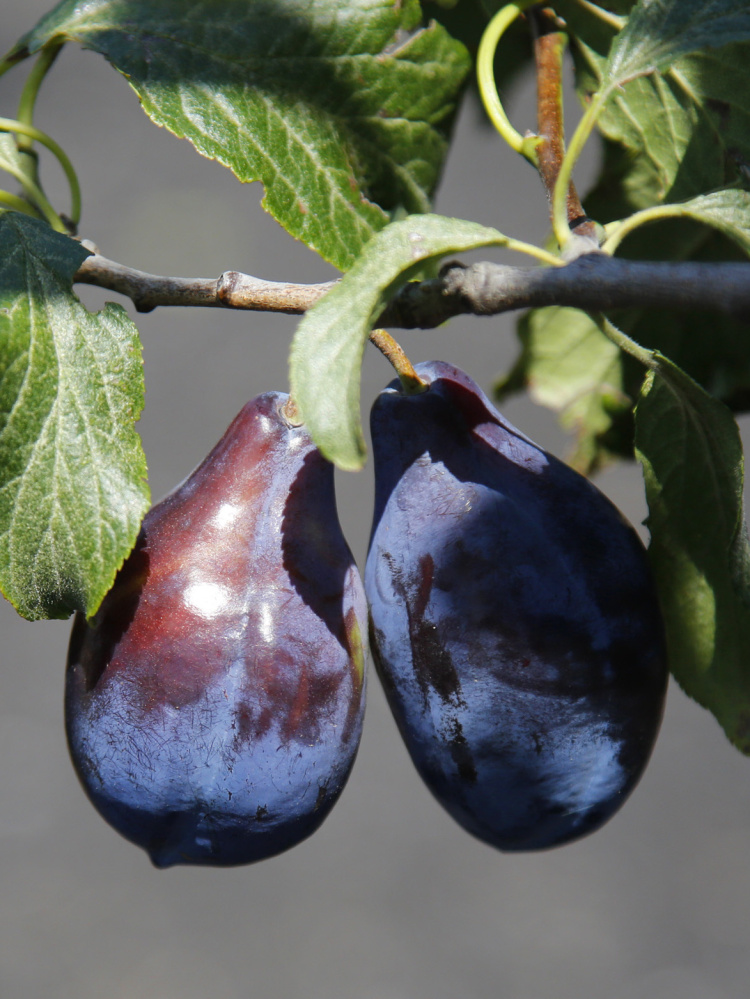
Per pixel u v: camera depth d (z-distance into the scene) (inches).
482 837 30.0
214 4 30.3
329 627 29.5
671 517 29.8
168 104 30.0
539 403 32.6
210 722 29.3
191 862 29.8
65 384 29.3
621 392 32.4
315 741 29.5
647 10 29.4
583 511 29.8
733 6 29.4
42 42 30.2
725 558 29.7
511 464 29.8
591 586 29.6
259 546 29.5
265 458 29.7
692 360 32.0
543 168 29.7
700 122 30.9
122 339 29.4
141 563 29.5
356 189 30.5
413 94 30.6
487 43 29.9
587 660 29.5
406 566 29.7
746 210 29.1
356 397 28.4
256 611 29.4
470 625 29.5
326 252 30.3
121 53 30.1
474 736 29.5
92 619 29.5
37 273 29.4
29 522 29.2
